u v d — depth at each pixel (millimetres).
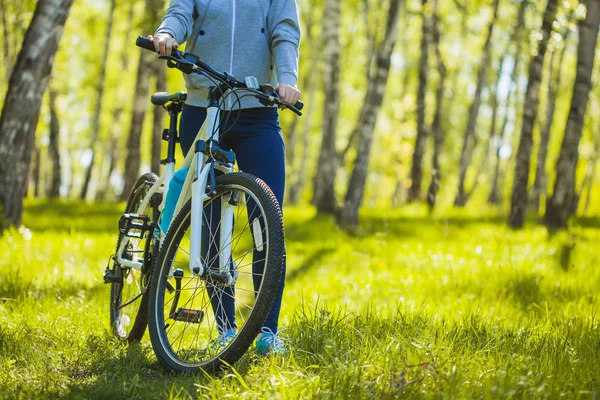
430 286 6383
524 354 3473
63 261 7316
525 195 13961
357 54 32625
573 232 11344
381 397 2709
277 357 3264
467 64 34500
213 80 3414
